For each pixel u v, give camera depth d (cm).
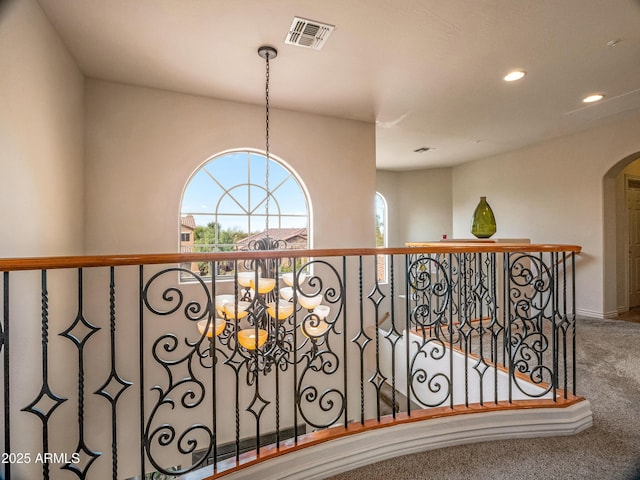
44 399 191
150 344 282
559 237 457
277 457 152
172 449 287
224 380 306
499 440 182
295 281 161
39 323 182
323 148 359
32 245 177
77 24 203
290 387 336
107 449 267
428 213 660
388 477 157
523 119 378
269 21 203
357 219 374
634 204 501
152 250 288
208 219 320
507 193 531
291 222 353
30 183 175
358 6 191
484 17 201
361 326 172
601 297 414
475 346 313
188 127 302
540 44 229
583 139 427
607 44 229
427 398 329
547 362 271
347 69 262
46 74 194
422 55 242
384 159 583
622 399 215
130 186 281
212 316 144
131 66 253
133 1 184
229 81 279
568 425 184
